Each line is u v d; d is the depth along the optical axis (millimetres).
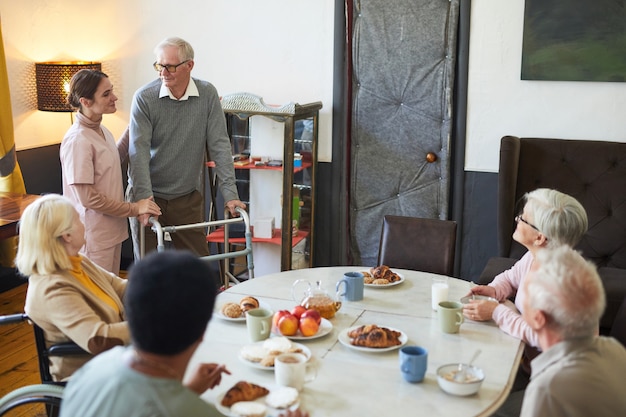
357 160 4426
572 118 3975
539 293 1523
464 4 4039
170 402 1225
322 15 4336
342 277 2773
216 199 4578
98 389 1246
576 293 1483
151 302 1228
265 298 2512
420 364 1842
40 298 2119
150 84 3430
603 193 3727
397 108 4281
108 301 2357
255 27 4488
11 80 4410
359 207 4473
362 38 4262
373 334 2059
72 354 2141
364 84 4316
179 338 1242
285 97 4508
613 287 3252
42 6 4613
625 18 3758
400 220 3256
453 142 4223
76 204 3240
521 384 2457
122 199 3359
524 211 2363
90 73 3131
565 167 3812
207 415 1265
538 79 3957
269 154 4203
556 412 1442
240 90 4598
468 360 2006
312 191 4383
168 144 3484
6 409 1873
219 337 2160
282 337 2049
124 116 4855
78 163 3109
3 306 4270
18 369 3438
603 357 1497
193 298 1249
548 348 1537
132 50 4746
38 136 4684
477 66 4086
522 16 3957
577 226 2252
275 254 4305
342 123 4402
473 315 2303
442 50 4117
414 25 4145
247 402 1710
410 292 2611
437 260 3172
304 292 2576
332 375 1903
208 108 3537
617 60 3807
